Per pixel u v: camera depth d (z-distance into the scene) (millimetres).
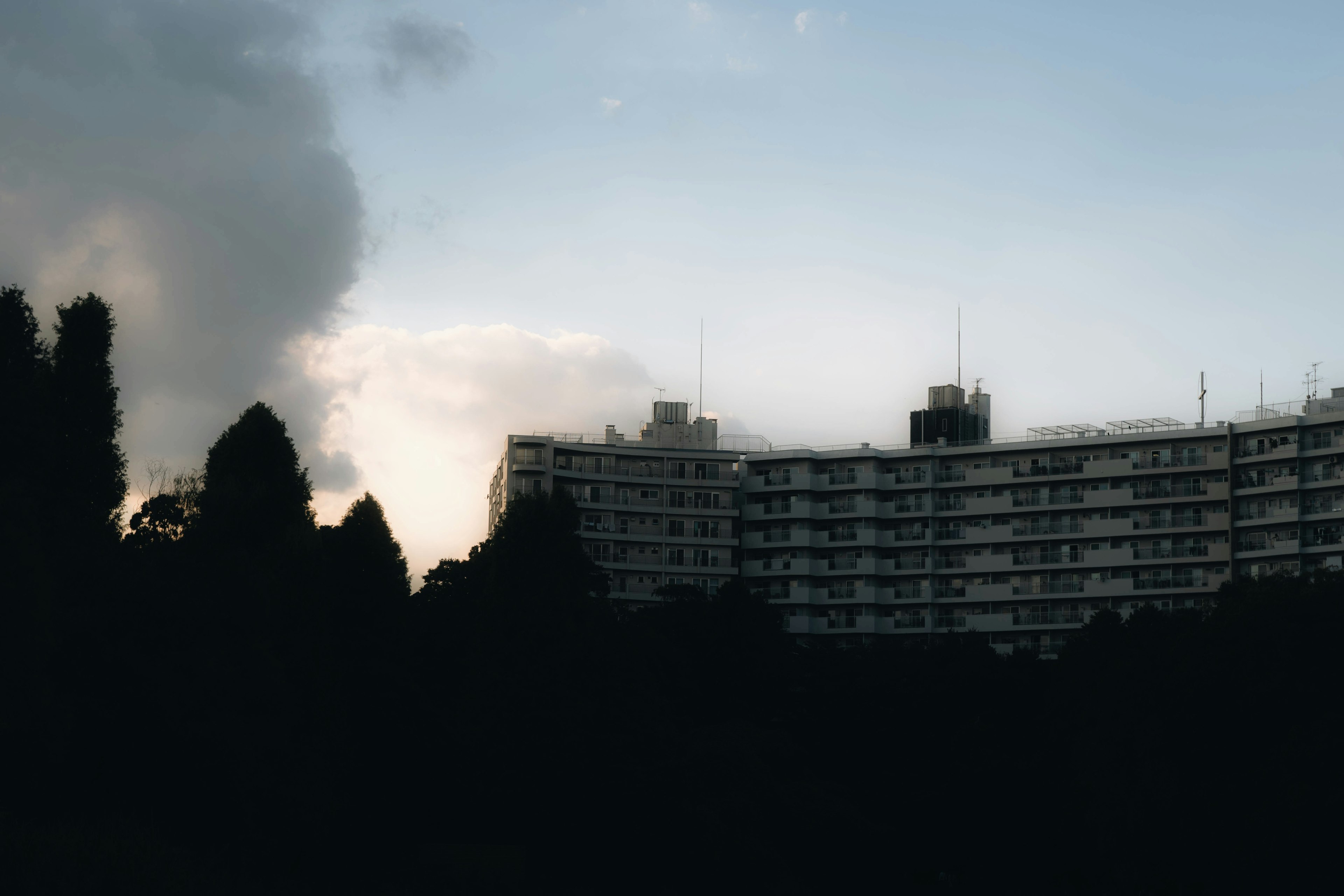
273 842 48406
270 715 51406
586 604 67562
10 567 40688
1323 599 65688
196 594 52000
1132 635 80875
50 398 62281
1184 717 64375
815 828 65062
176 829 46188
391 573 60344
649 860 60250
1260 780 57875
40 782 43188
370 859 56219
